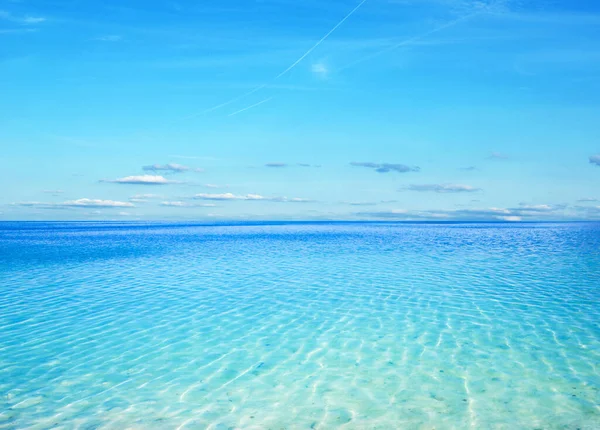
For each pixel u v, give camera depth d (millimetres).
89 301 13742
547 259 23250
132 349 9172
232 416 6160
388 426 5828
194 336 10062
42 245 36625
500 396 6695
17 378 7609
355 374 7711
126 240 43875
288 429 5773
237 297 14234
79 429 5785
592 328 10227
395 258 24938
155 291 15336
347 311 12234
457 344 9250
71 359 8562
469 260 23406
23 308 12805
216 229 81062
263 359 8531
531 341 9336
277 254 27891
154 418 6109
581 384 7086
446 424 5859
